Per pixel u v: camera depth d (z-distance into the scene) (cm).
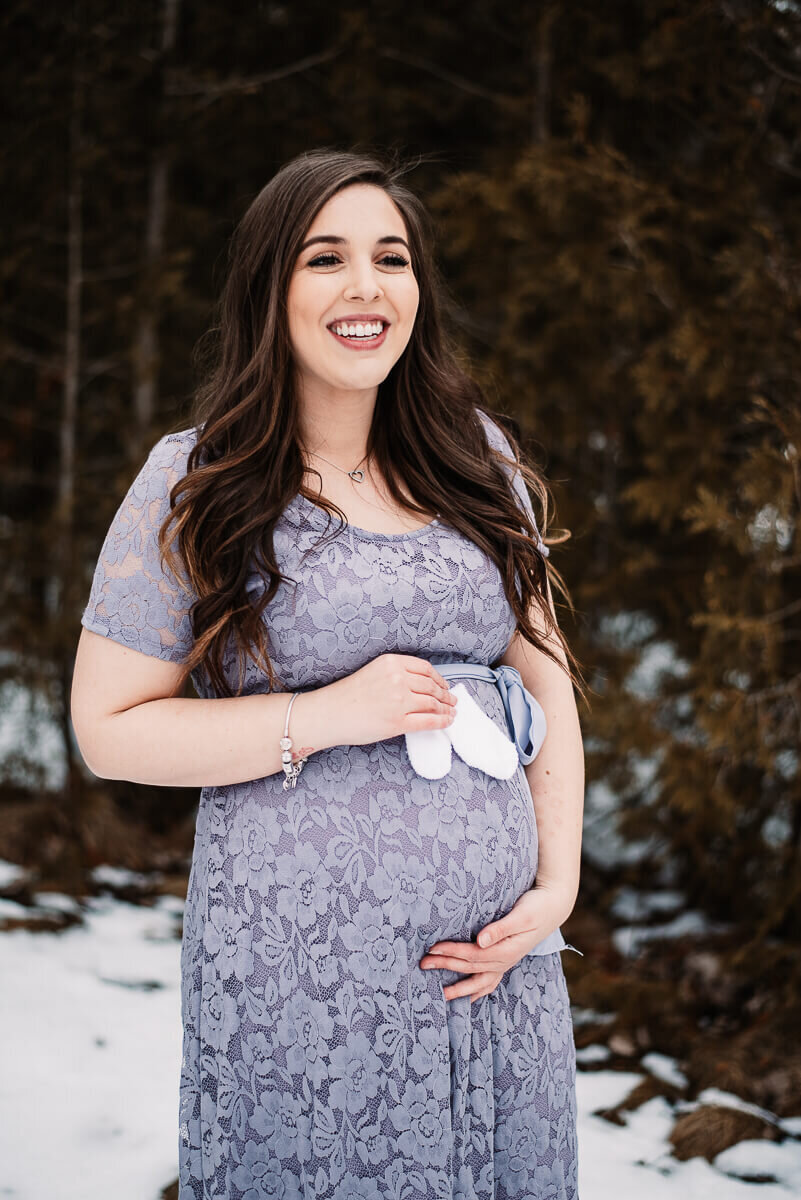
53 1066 279
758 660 338
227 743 147
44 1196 227
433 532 163
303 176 156
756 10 324
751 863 362
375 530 161
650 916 382
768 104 335
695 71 338
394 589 154
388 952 148
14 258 441
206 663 157
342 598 152
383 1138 147
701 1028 313
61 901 389
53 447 505
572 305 388
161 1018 309
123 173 448
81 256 471
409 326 159
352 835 149
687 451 361
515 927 155
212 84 434
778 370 335
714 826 351
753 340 335
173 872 434
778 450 339
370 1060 146
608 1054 302
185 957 161
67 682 443
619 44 373
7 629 453
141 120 441
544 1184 160
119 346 484
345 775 151
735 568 351
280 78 445
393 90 432
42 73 424
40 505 511
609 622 413
